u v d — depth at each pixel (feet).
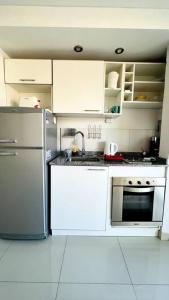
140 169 5.99
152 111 8.11
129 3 4.90
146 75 7.90
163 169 5.99
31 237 5.95
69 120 8.12
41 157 5.63
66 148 8.16
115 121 8.15
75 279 4.41
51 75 6.66
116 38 5.70
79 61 6.63
